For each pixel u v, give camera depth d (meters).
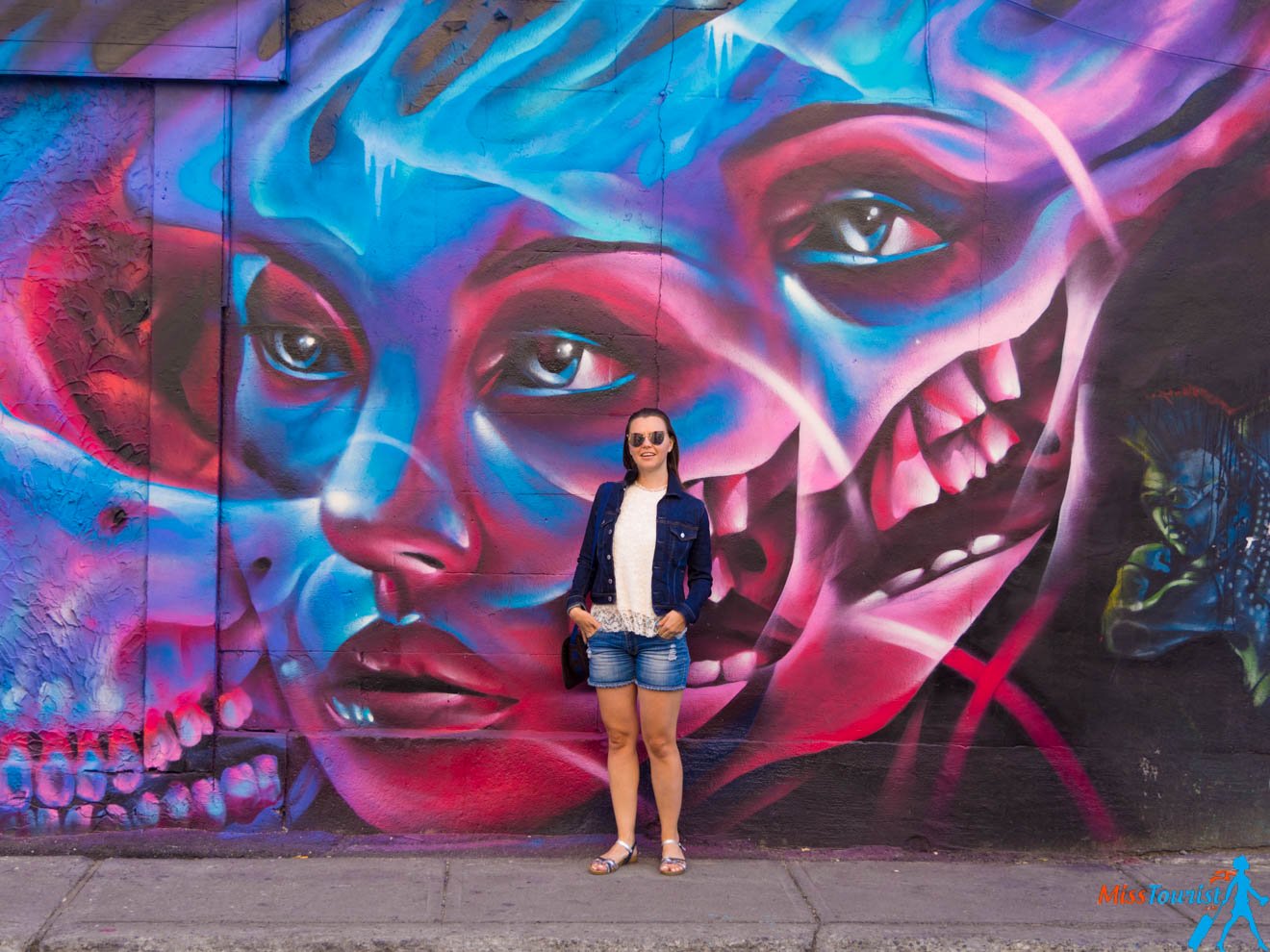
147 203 4.73
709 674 4.85
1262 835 4.91
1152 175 4.88
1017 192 4.87
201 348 4.71
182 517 4.72
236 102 4.74
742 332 4.83
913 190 4.85
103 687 4.73
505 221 4.79
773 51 4.83
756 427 4.84
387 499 4.79
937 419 4.86
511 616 4.82
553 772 4.82
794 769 4.85
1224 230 4.89
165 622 4.71
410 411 4.79
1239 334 4.90
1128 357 4.89
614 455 4.82
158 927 3.96
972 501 4.87
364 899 4.22
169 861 4.57
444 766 4.80
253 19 4.66
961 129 4.85
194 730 4.73
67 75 4.62
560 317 4.80
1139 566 4.90
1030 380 4.87
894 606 4.87
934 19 4.85
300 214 4.75
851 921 4.11
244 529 4.76
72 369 4.71
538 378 4.81
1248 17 4.87
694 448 4.83
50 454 4.72
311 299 4.76
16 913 4.06
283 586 4.77
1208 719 4.88
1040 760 4.87
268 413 4.76
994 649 4.89
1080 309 4.88
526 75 4.79
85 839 4.69
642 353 4.82
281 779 4.76
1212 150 4.88
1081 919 4.19
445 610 4.81
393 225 4.77
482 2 4.78
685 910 4.18
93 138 4.71
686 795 4.84
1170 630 4.91
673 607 4.43
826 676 4.87
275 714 4.77
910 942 3.99
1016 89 4.86
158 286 4.70
